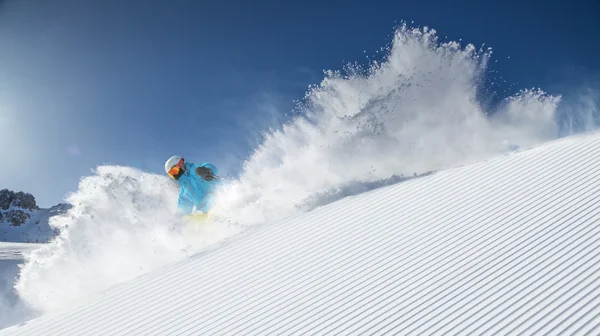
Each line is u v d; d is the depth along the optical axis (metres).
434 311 3.96
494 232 4.98
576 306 3.69
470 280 4.26
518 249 4.59
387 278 4.54
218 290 4.91
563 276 4.07
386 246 5.12
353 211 6.11
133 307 4.88
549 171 6.14
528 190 5.75
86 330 4.63
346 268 4.85
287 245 5.56
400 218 5.66
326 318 4.14
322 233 5.68
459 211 5.55
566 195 5.46
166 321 4.55
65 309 5.17
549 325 3.56
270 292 4.70
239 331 4.19
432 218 5.52
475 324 3.72
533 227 4.93
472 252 4.69
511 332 3.57
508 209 5.39
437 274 4.45
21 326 4.90
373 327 3.91
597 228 4.69
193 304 4.74
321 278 4.76
